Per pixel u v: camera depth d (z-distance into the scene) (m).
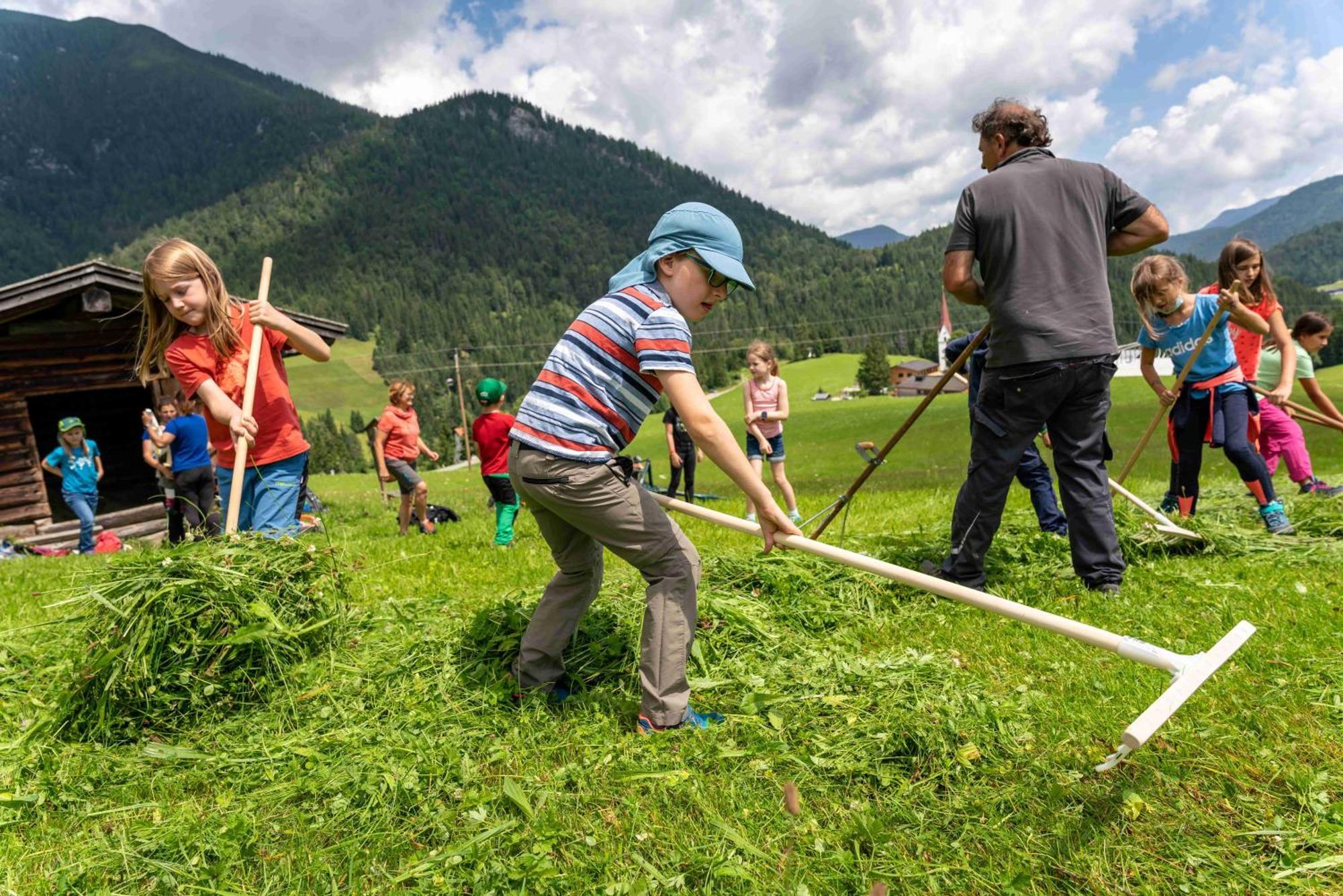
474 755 2.85
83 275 13.16
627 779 2.58
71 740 3.11
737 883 2.08
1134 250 4.39
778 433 7.87
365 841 2.36
